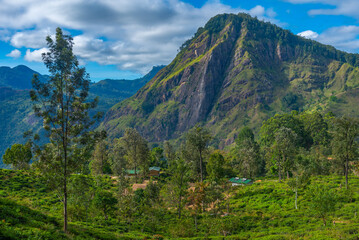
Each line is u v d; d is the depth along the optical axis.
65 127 27.81
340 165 73.38
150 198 65.62
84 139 28.48
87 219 48.44
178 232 47.31
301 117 169.38
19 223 24.59
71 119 27.92
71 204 46.22
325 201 41.75
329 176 85.06
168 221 58.97
